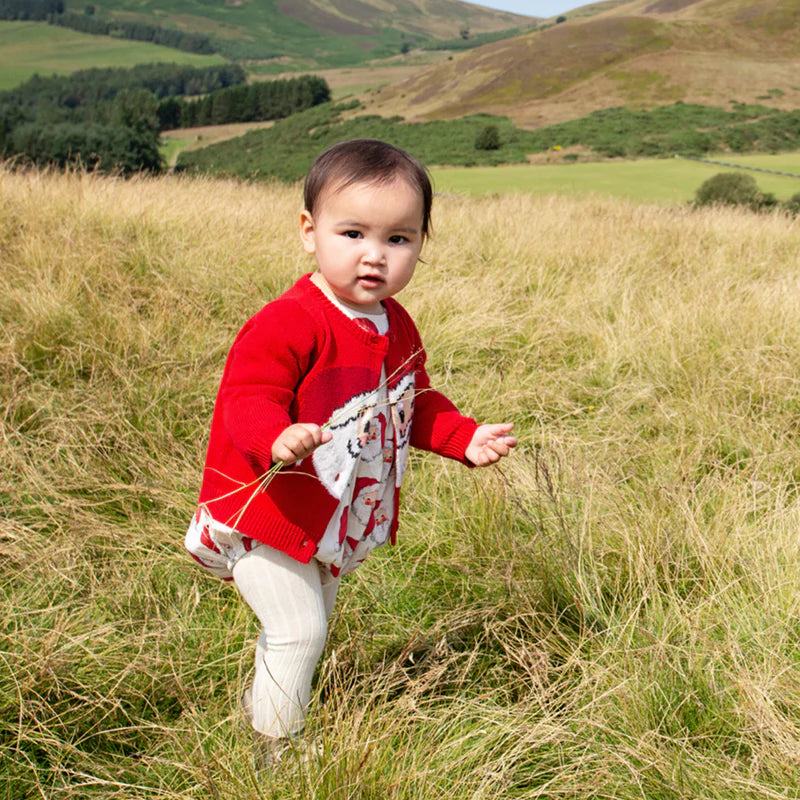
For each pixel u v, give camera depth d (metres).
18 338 3.79
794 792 1.73
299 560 1.67
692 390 3.92
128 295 4.47
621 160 80.00
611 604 2.47
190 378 3.61
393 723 1.79
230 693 2.03
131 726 1.95
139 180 8.08
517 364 4.30
